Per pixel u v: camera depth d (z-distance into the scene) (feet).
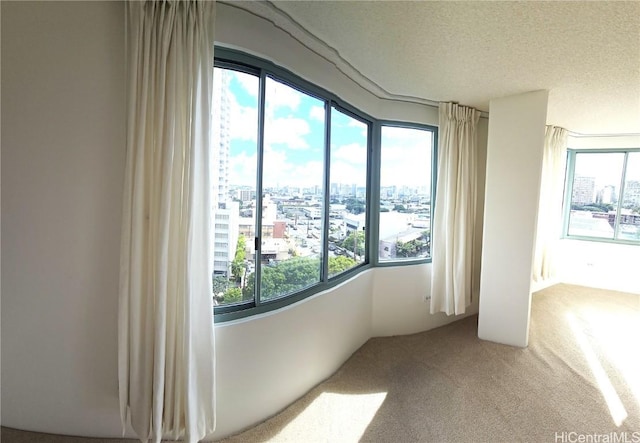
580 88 9.54
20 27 5.00
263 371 6.64
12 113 5.08
